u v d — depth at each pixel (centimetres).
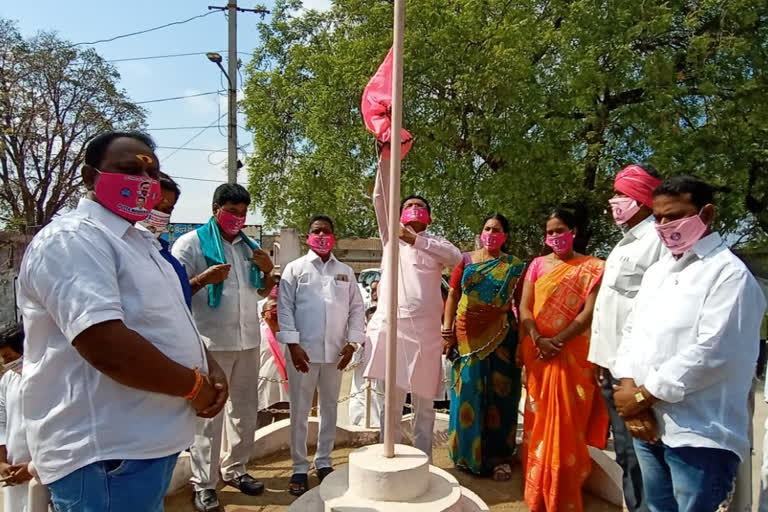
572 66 1149
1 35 2114
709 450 239
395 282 268
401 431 514
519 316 405
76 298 181
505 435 438
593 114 1223
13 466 269
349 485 270
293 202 1575
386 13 1161
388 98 320
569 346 373
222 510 375
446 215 1227
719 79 1240
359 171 1271
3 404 282
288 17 1820
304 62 1548
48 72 2197
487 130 1131
